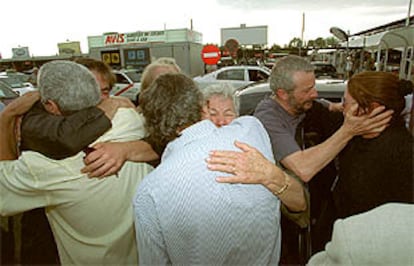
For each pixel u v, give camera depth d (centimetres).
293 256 163
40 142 102
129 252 123
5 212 109
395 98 115
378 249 48
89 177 106
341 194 141
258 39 2239
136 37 1994
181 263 87
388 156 115
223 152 89
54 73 103
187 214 81
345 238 51
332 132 185
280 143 139
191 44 1460
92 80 110
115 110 124
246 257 92
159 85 98
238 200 86
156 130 99
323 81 296
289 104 150
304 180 130
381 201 119
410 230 48
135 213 89
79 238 114
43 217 144
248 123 108
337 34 1153
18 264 142
